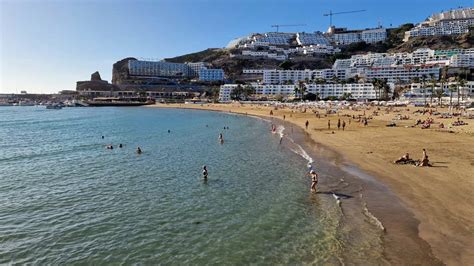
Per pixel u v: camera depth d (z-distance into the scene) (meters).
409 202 22.58
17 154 47.84
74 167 38.53
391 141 47.12
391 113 99.69
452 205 21.47
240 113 133.12
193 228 20.72
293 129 71.44
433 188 24.97
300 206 23.78
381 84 169.00
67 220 22.47
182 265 16.48
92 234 20.27
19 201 26.44
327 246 17.53
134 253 17.83
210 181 31.30
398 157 36.16
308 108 141.00
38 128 87.69
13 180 32.88
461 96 142.00
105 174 34.88
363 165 33.81
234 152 46.56
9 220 22.59
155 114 138.38
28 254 18.02
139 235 19.94
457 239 17.00
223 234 19.73
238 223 21.25
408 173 29.47
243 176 32.84
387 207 21.98
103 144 56.78
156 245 18.64
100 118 120.19
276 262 16.34
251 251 17.58
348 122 77.31
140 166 38.53
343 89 188.62
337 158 38.19
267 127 80.31
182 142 57.81
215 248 18.06
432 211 20.73
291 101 185.62
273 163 38.34
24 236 20.14
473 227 18.25
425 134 52.56
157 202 25.66
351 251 16.72
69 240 19.55
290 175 32.53
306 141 52.78
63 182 31.92
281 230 19.95
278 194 26.72
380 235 18.03
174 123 96.19
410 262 15.16
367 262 15.53
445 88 156.25
